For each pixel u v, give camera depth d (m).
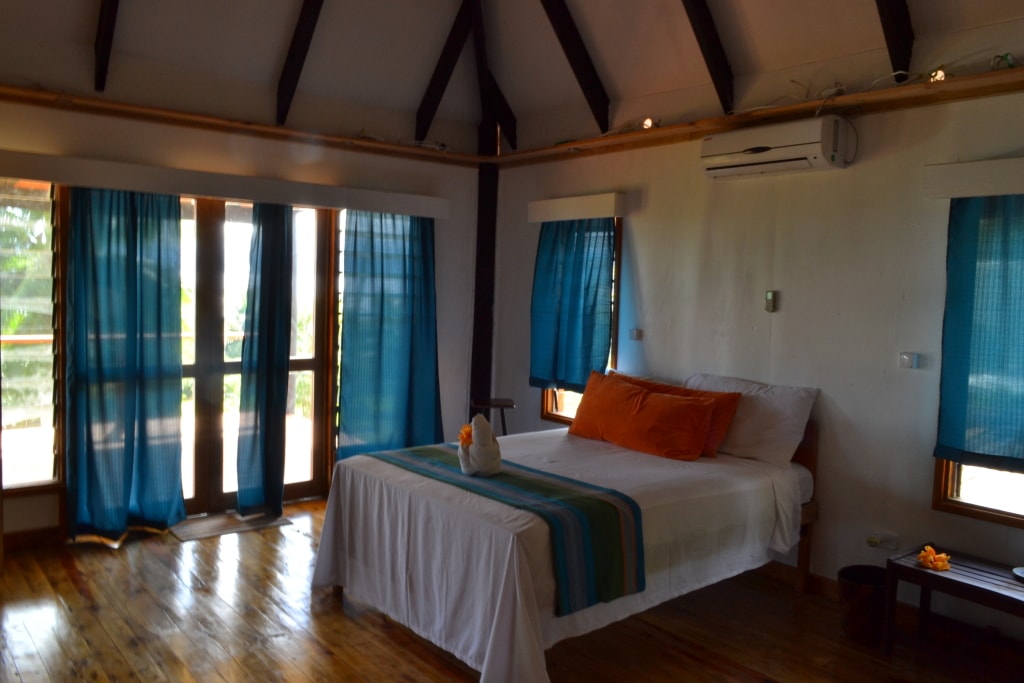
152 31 4.14
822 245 3.84
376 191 5.03
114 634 3.20
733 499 3.37
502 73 5.33
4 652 3.02
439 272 5.60
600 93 4.85
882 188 3.61
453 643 2.89
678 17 4.14
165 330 4.31
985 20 3.26
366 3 4.50
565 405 5.33
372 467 3.47
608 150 4.92
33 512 4.09
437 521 2.98
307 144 4.88
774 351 4.05
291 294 4.76
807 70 3.88
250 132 4.63
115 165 4.01
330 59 4.73
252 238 4.61
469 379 5.86
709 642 3.31
